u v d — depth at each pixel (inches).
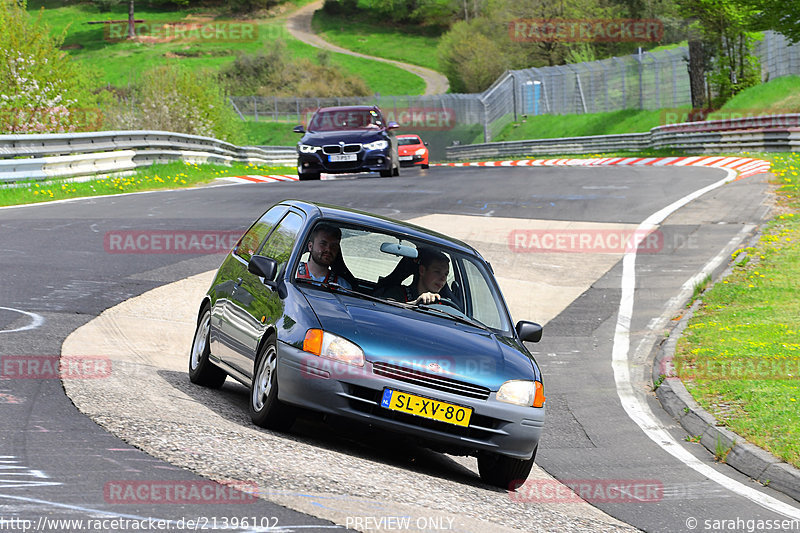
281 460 555.2
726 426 826.2
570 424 875.4
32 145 2222.0
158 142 2864.2
